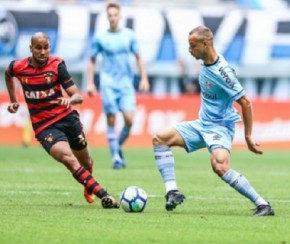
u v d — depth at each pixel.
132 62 93.81
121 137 59.44
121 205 34.28
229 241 27.42
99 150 78.81
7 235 28.02
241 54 97.25
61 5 95.50
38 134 35.22
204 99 34.00
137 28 95.56
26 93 35.28
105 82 58.91
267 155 76.75
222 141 33.56
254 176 54.25
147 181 49.00
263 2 108.88
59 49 95.12
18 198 39.03
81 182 35.16
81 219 31.83
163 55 96.00
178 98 83.81
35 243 26.61
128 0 112.56
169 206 34.09
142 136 84.00
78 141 36.28
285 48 97.38
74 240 27.22
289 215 33.84
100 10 95.31
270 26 97.19
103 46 58.84
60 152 34.78
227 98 33.50
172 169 34.62
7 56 95.38
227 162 33.34
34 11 95.06
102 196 35.03
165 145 34.66
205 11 96.50
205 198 40.34
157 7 96.19
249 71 97.50
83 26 95.06
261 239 27.88
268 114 84.00
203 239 27.72
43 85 35.06
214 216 33.28
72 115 35.75
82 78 96.19
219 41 96.69
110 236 28.03
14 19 94.88
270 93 98.25
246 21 96.94
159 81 96.31
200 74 33.88
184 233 28.84
